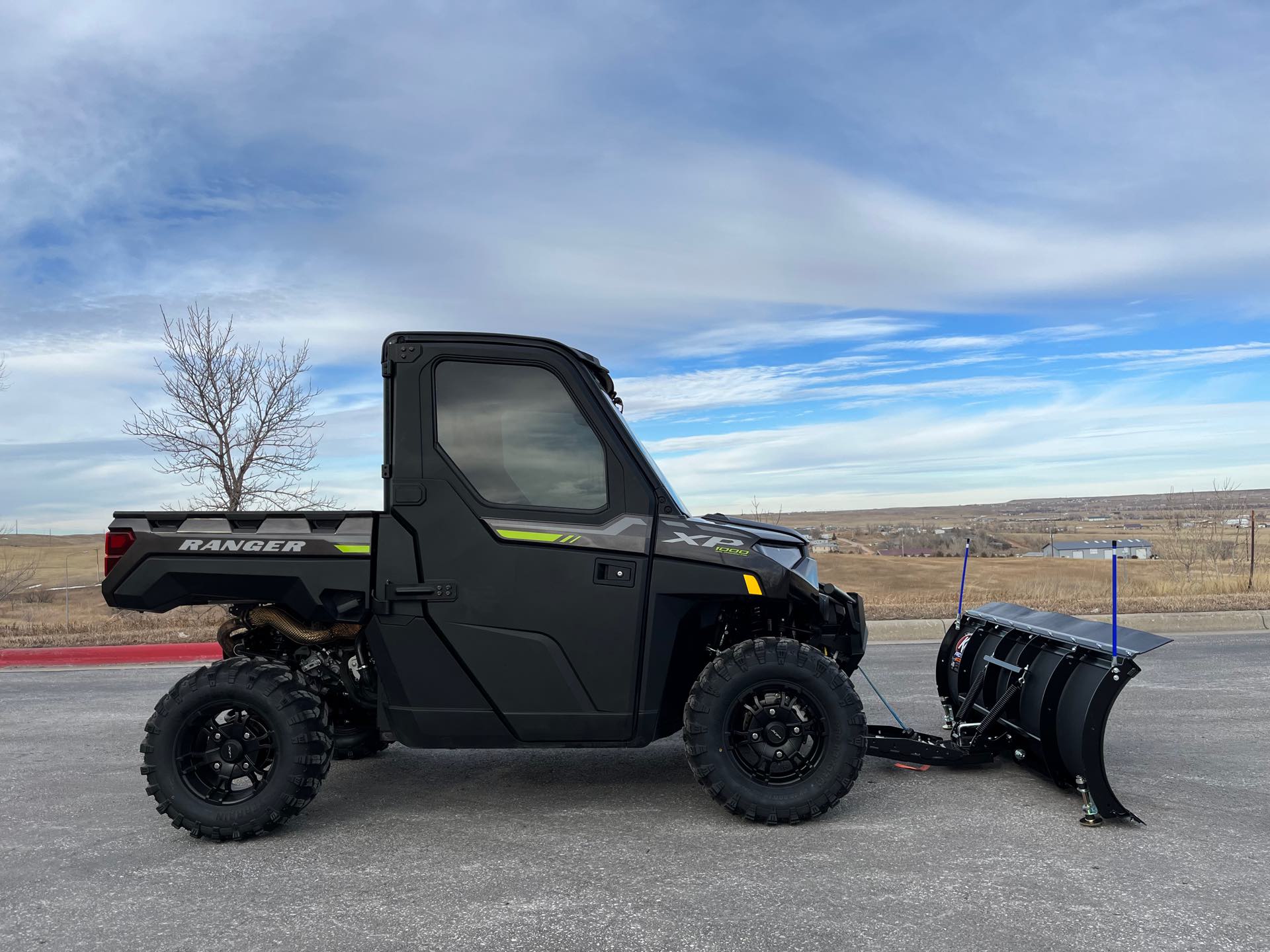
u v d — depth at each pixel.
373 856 3.83
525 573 4.20
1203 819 4.19
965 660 5.49
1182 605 12.05
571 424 4.30
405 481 4.22
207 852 3.93
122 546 4.27
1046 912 3.15
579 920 3.14
